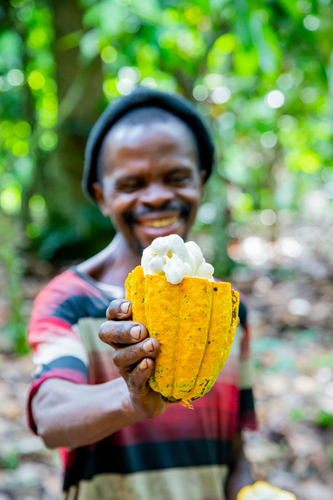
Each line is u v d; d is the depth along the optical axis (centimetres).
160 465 140
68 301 145
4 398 340
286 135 758
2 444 292
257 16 331
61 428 112
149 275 88
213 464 147
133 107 152
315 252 832
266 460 299
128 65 450
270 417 341
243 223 1019
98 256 170
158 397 94
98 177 165
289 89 612
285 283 646
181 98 156
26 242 678
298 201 1236
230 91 613
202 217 829
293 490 277
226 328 91
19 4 525
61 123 603
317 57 482
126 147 142
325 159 734
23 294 530
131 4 324
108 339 86
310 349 451
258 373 401
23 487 262
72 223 631
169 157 142
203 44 438
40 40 616
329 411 339
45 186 672
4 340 430
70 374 126
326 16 445
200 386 90
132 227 148
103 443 140
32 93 659
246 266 715
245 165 859
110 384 111
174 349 87
